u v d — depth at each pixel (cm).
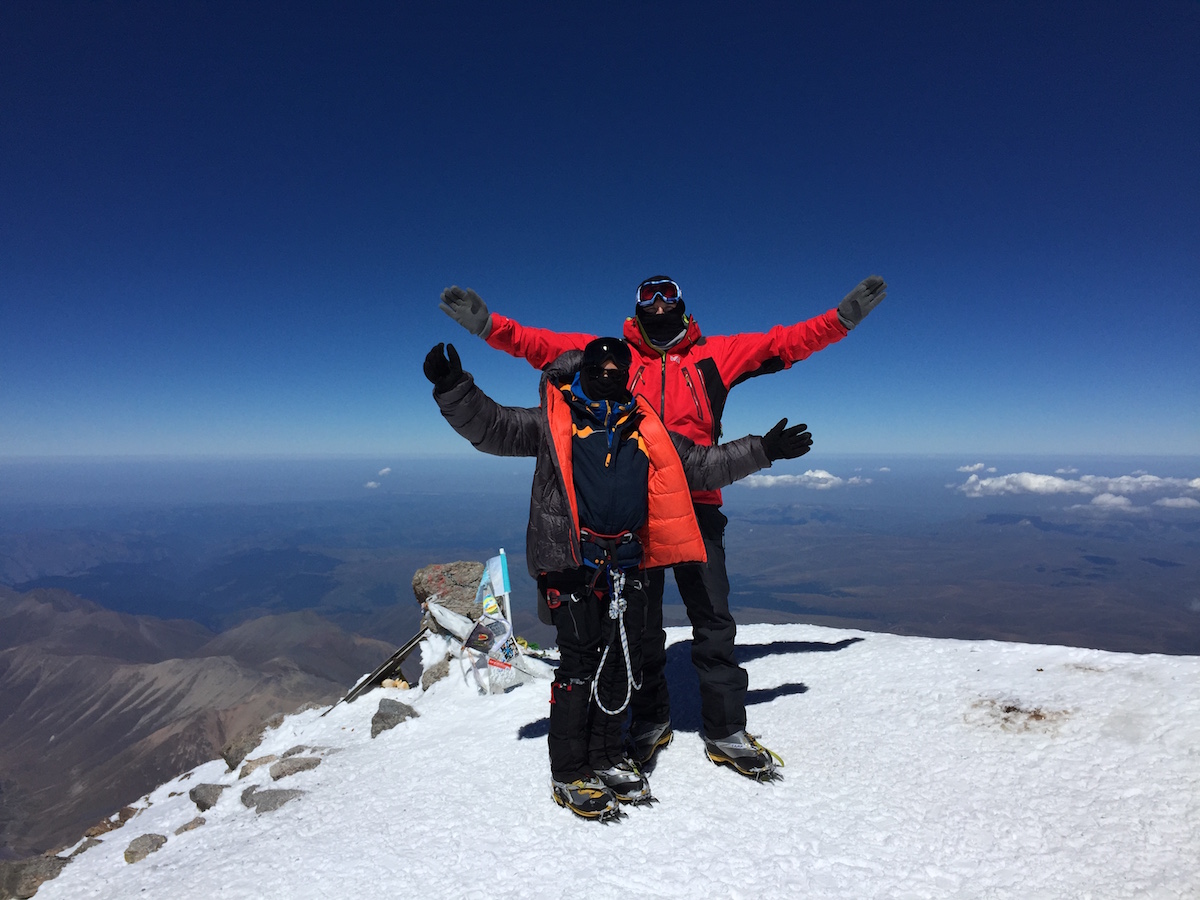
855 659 478
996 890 221
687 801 308
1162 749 282
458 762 415
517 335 363
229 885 301
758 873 245
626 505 283
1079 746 300
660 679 354
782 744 361
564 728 306
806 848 259
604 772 317
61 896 412
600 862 265
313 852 318
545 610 306
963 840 251
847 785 307
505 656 647
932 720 357
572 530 285
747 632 633
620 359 284
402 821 333
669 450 296
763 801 301
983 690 379
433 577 811
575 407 291
